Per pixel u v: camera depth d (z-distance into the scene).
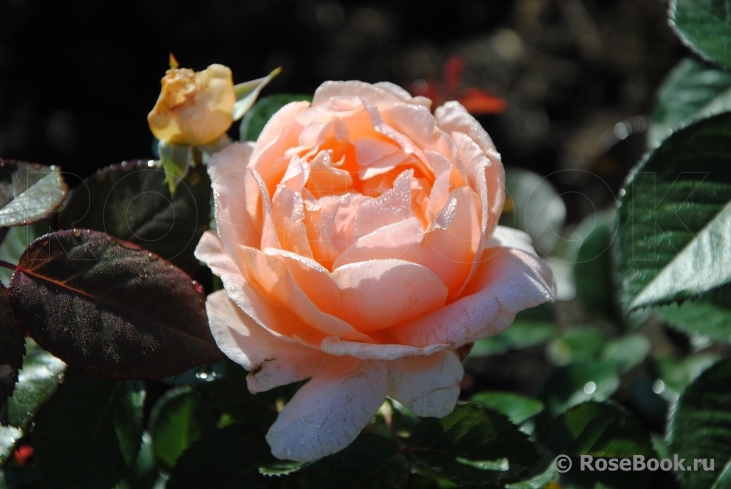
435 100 0.60
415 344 0.42
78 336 0.42
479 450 0.45
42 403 0.45
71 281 0.42
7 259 0.48
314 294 0.41
